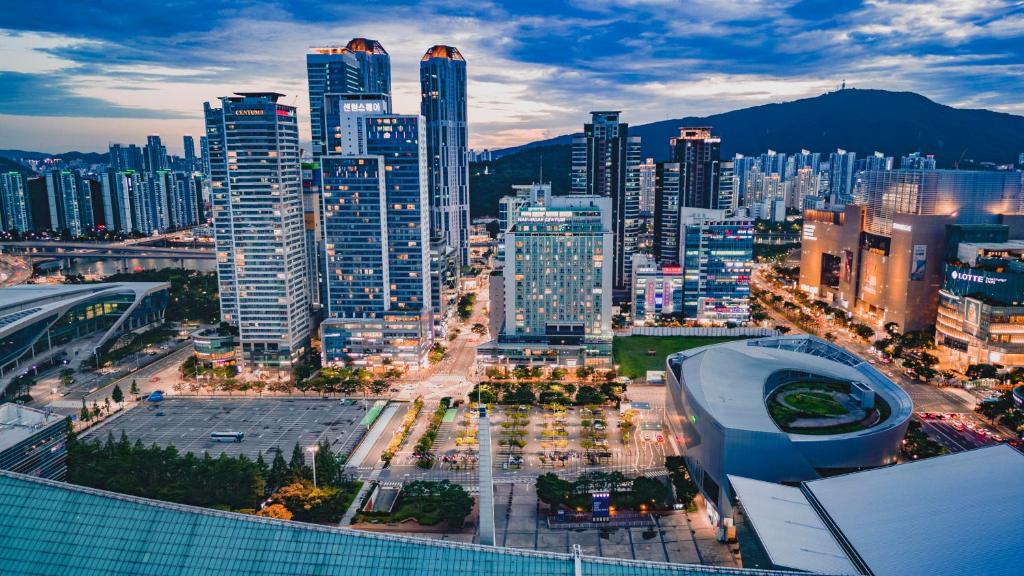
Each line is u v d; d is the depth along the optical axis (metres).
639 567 123.56
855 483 171.50
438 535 196.38
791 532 152.38
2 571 124.62
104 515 130.00
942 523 146.25
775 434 189.75
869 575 134.25
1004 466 168.50
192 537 126.00
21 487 134.50
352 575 120.38
